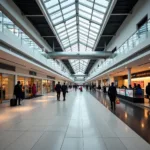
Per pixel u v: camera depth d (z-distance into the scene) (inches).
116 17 617.3
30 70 686.5
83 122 228.5
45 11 506.9
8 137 163.8
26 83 655.8
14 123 221.0
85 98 631.2
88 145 143.4
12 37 352.8
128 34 591.2
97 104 439.8
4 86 477.4
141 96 474.9
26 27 556.4
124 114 294.7
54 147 138.8
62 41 919.7
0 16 299.3
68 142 150.4
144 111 328.5
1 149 134.3
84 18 666.2
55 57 898.1
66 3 538.3
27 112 307.0
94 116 272.7
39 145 143.0
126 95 557.6
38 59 567.5
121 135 171.5
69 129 192.7
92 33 812.0
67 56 892.0
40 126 205.8
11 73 508.7
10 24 345.7
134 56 442.0
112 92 369.7
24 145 142.8
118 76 1075.9
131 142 151.0
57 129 192.7
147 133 179.8
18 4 472.4
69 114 288.2
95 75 1376.7
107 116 273.7
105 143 148.2
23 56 432.5
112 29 741.3
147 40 349.7
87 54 887.7
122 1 500.7
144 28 372.5
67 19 655.1
